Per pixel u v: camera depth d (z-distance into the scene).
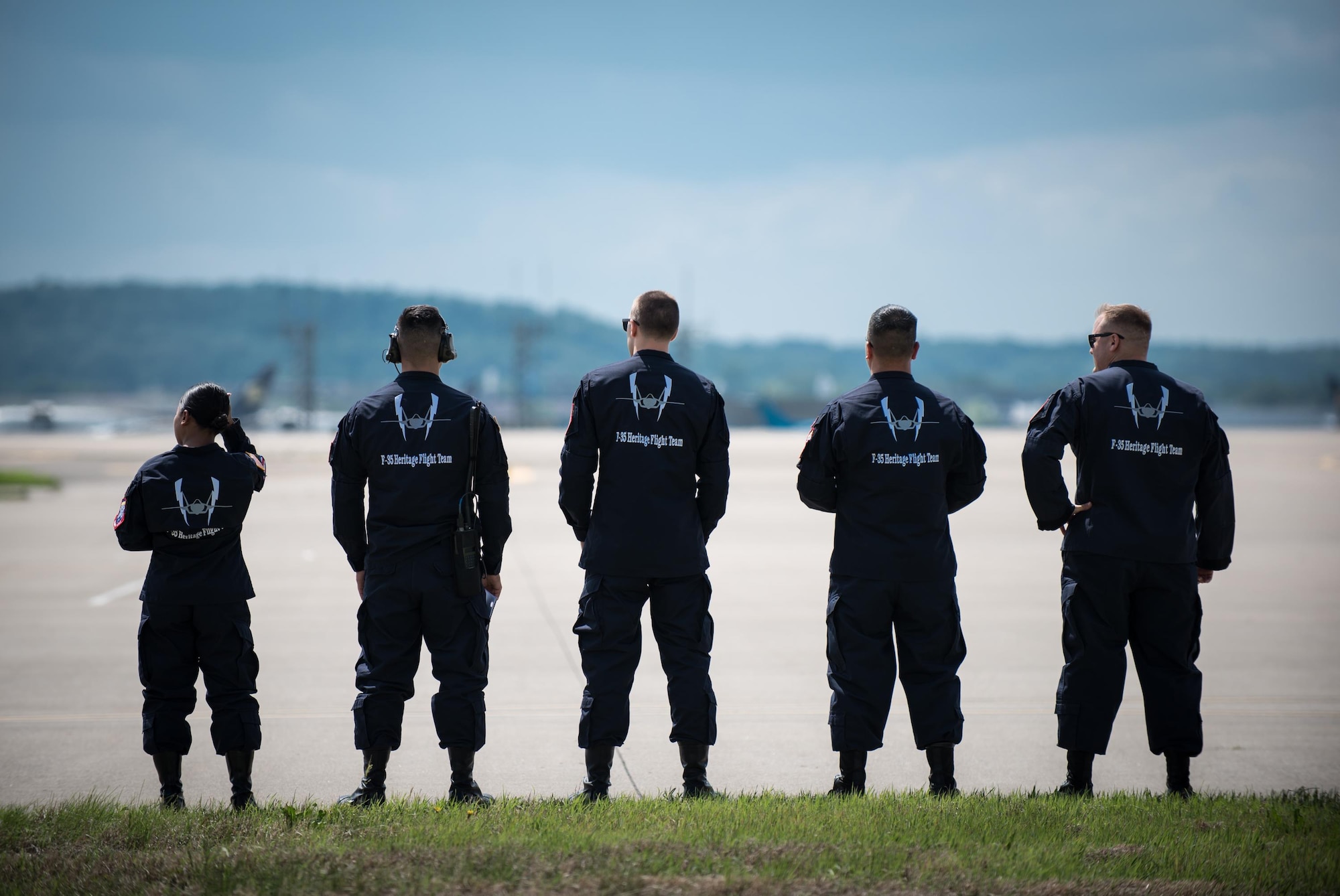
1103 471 17.05
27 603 38.31
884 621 17.05
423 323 16.94
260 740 16.83
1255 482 101.25
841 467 17.25
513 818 15.05
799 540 57.69
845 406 17.27
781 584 43.09
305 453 156.88
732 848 13.41
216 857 13.25
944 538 17.17
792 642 31.97
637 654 17.23
